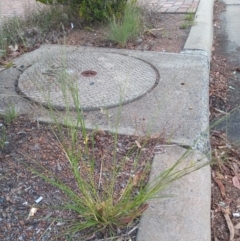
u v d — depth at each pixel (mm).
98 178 2271
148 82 3434
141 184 2191
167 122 2828
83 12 4836
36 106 3031
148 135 2525
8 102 3100
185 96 3191
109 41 4500
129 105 3064
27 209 2059
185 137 2664
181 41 4531
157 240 1894
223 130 3266
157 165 2396
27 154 2473
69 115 2646
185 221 2012
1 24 4996
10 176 2279
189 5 6168
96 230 1936
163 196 2059
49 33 4684
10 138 2639
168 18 5500
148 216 2029
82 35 4719
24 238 1896
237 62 4641
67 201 2104
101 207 1930
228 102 3721
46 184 2225
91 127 2764
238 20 6180
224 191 2531
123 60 3934
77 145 2535
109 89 3297
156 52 4164
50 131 2719
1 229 1943
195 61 3902
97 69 3703
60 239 1893
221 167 2740
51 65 3779
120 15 4852
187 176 2314
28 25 4809
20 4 6383
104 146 2568
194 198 2164
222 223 2279
